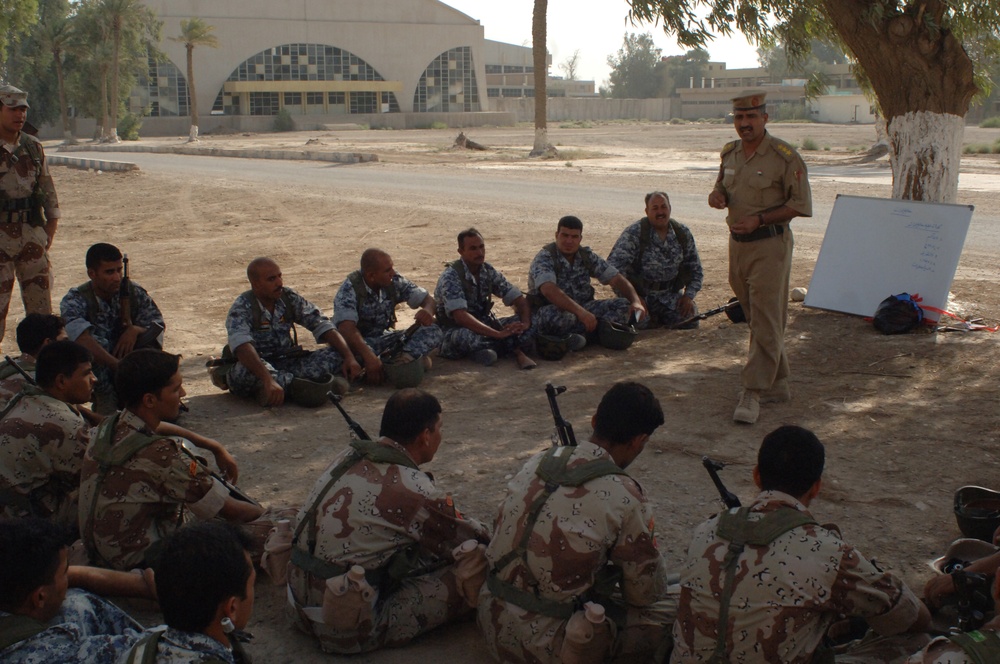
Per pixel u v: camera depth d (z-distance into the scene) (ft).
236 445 18.58
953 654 8.01
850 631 11.51
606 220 51.67
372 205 60.70
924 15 26.37
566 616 10.48
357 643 11.44
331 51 256.32
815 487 10.06
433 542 11.73
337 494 11.50
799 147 126.00
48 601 9.09
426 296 23.20
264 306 21.30
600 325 25.30
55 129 223.10
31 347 17.02
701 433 18.62
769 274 18.97
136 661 8.22
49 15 192.65
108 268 19.99
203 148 132.77
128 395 12.38
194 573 8.43
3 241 23.17
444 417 20.06
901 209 27.14
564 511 10.45
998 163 87.45
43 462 13.16
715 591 9.43
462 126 258.78
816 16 30.86
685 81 415.23
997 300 29.07
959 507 13.55
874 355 23.66
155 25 196.44
